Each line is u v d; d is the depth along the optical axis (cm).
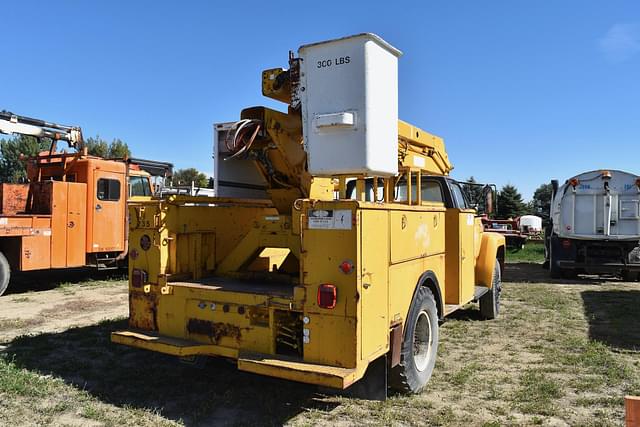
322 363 367
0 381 466
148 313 462
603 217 1279
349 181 616
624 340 668
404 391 455
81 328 699
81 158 1164
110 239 1200
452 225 607
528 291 1106
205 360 473
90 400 437
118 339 450
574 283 1267
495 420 407
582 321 786
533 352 612
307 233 373
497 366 554
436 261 538
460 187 720
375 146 381
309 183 507
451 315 827
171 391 461
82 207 1140
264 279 475
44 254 1064
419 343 488
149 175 1363
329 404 434
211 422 396
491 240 772
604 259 1290
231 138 480
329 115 381
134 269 468
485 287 751
